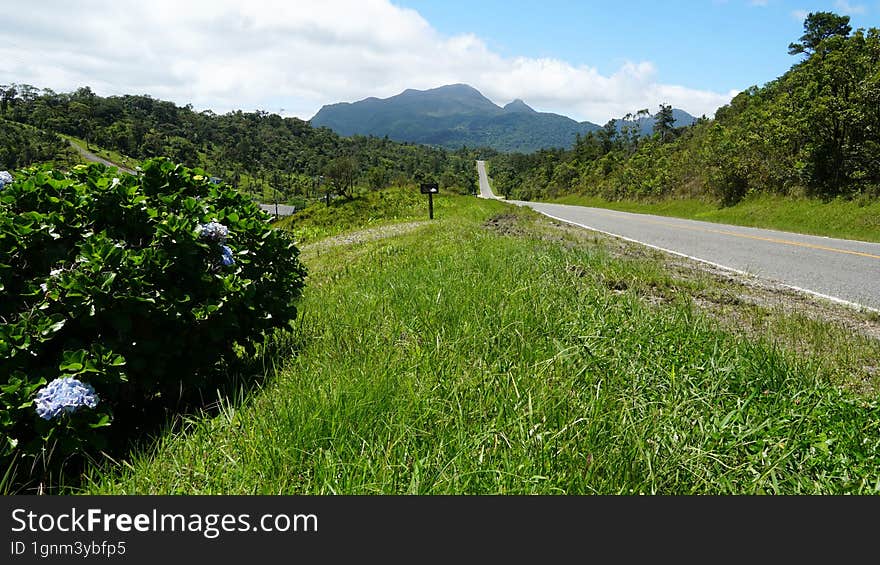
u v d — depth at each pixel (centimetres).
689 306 495
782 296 627
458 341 367
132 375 296
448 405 277
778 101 2394
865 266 872
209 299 321
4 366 254
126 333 289
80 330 290
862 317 534
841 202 1798
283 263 444
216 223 354
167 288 314
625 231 1532
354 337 405
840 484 222
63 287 274
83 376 261
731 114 4038
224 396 334
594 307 471
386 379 301
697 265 863
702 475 225
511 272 601
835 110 1900
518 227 1413
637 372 329
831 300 611
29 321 266
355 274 769
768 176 2322
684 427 262
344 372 320
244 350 426
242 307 369
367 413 264
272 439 238
